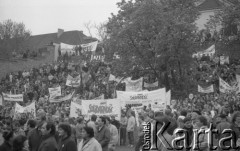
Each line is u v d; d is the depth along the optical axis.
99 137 13.25
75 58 63.50
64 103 35.66
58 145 10.77
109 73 45.72
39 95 45.78
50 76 50.66
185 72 39.00
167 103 25.38
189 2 40.28
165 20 37.00
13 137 9.66
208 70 42.88
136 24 37.50
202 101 29.28
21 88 50.34
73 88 45.19
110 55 39.94
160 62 37.59
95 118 14.78
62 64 56.34
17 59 66.62
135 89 31.22
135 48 38.56
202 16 61.12
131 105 24.20
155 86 35.62
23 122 15.36
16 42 83.62
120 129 24.11
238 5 46.88
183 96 37.94
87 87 44.25
